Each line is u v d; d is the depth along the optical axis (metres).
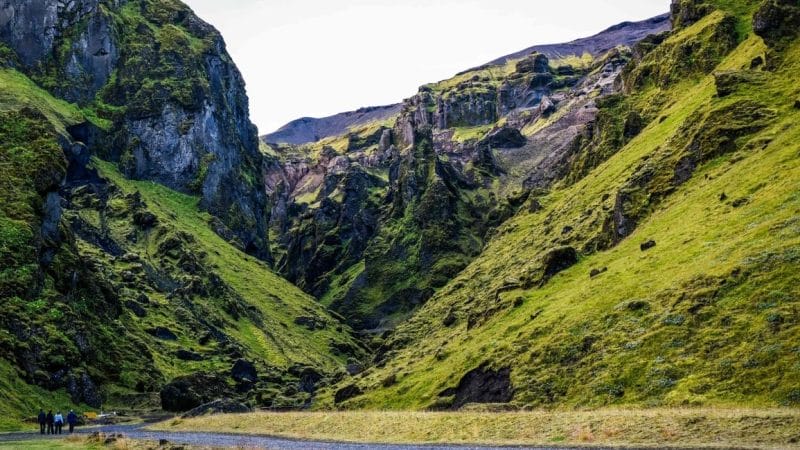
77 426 121.31
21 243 151.62
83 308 174.12
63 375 139.00
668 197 144.62
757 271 84.12
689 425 55.81
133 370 176.62
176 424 120.81
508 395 98.56
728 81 159.00
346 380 189.75
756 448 47.88
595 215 172.00
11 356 130.62
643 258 118.31
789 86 148.38
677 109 195.88
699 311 85.06
